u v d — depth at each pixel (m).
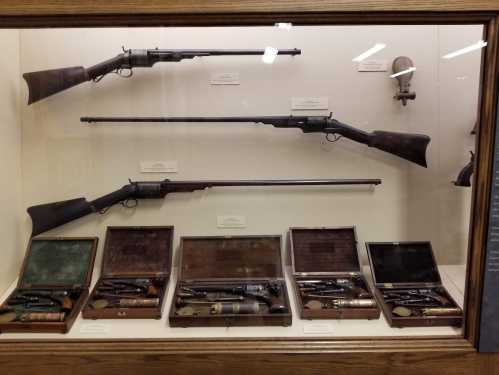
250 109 1.97
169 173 2.03
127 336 1.51
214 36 1.72
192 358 1.46
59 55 1.87
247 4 1.32
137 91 1.97
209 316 1.56
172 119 1.99
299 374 1.47
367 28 1.64
